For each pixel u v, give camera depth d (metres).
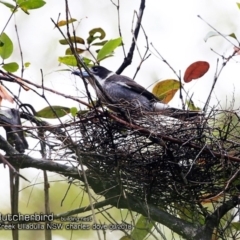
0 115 5.98
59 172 5.96
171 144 6.16
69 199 8.37
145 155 6.12
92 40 6.64
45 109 6.34
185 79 6.98
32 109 6.27
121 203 6.18
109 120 6.05
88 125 6.14
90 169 6.04
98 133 6.12
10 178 5.54
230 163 5.97
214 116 6.44
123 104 6.98
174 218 6.15
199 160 6.17
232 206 6.15
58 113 6.42
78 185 6.15
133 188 6.22
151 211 6.14
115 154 5.93
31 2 5.68
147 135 6.06
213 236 6.33
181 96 6.89
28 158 5.85
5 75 5.65
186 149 6.18
